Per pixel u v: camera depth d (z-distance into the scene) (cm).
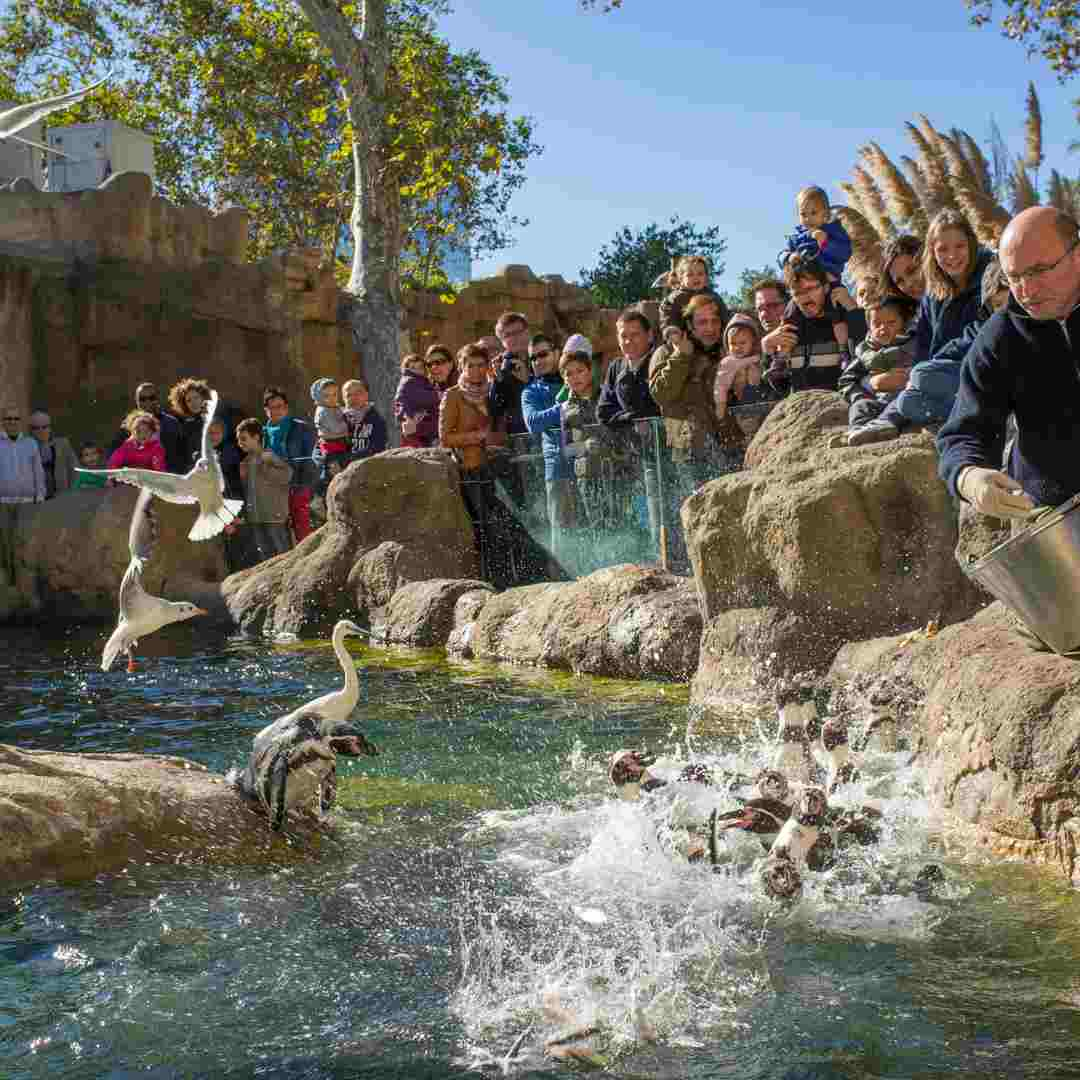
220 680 1062
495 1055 348
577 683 958
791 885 448
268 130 3650
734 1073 332
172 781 571
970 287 774
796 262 1027
